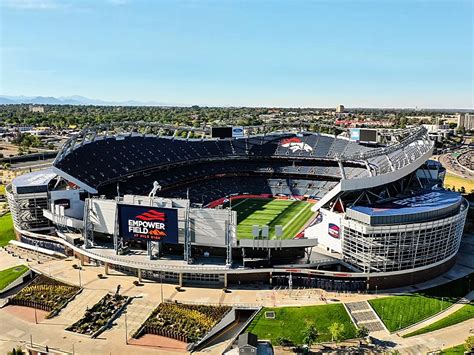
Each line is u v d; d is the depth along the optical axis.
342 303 99.00
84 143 177.50
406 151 160.00
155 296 102.00
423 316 96.19
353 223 106.38
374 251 104.62
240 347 75.38
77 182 135.38
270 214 168.38
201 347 84.94
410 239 105.44
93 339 86.69
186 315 93.00
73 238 121.12
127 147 192.88
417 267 108.81
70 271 115.12
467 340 83.31
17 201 133.00
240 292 103.81
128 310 96.50
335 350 83.62
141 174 185.62
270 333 87.94
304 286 107.56
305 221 158.38
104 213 116.12
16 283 110.31
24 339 86.88
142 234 111.19
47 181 139.88
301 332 88.50
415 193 132.50
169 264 108.50
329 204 125.94
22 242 136.50
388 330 90.75
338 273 105.44
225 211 107.06
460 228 117.75
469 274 116.44
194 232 109.31
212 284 108.06
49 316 94.75
